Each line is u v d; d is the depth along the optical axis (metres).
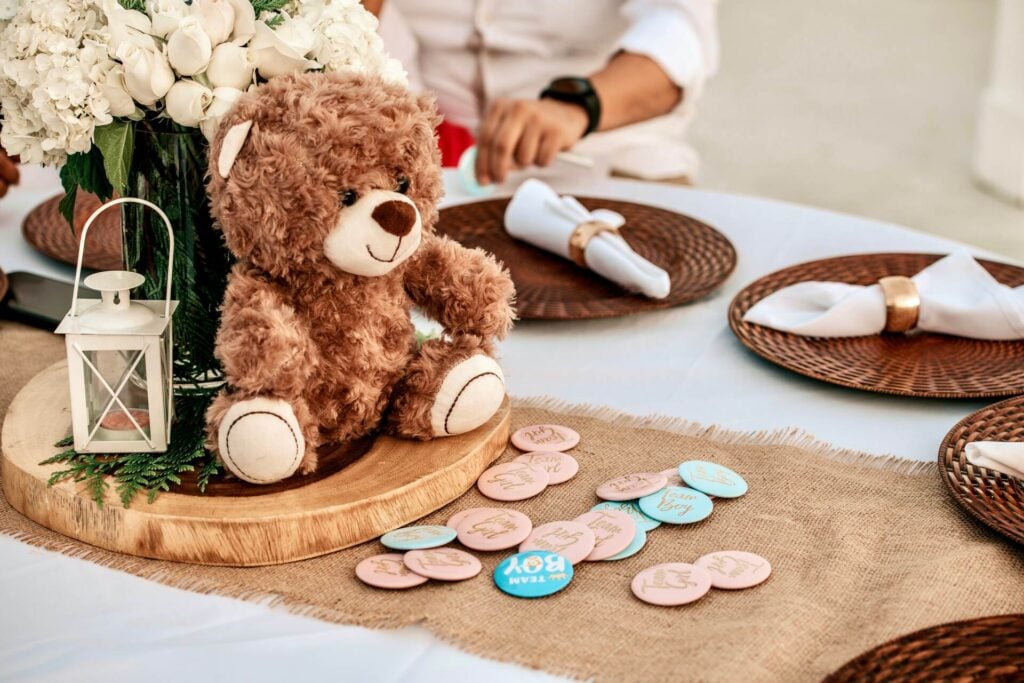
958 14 5.61
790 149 4.16
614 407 0.98
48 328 1.09
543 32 1.87
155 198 0.84
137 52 0.75
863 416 0.96
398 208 0.74
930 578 0.71
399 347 0.85
